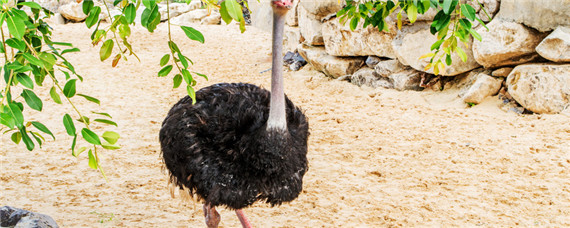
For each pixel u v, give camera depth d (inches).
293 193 152.4
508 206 201.6
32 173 237.3
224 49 545.3
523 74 309.4
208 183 147.5
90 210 198.1
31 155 260.2
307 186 222.7
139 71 457.4
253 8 668.7
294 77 429.1
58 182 227.0
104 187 222.1
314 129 299.4
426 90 360.2
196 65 478.0
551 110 300.4
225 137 146.2
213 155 146.6
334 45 405.1
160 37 603.2
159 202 207.0
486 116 309.1
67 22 709.9
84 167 245.4
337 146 272.5
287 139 143.6
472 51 335.9
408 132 288.0
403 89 365.4
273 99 140.9
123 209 199.6
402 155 257.1
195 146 148.3
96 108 349.4
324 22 411.5
